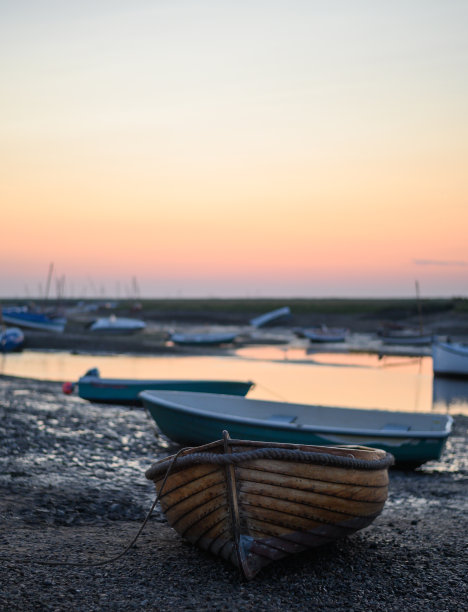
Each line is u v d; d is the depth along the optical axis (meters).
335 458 5.74
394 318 76.44
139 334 65.00
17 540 6.32
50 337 55.31
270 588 5.45
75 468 10.23
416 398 25.16
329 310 86.75
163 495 6.19
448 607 5.18
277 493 5.60
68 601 4.87
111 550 6.32
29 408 16.70
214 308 104.75
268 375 32.62
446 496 10.02
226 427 11.62
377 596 5.38
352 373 34.12
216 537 5.77
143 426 15.51
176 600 5.05
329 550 6.58
